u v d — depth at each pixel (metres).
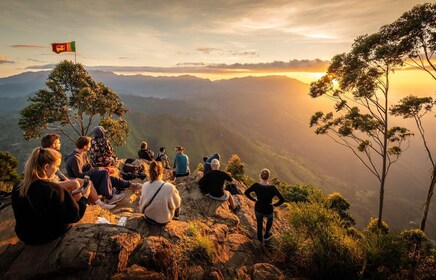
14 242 4.12
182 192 9.77
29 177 3.53
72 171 7.13
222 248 6.34
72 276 3.52
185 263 4.91
